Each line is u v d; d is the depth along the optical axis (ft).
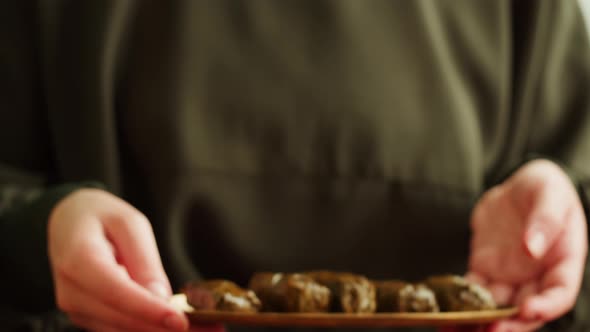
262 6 3.75
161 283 2.91
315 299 2.94
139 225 2.99
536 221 3.22
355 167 3.78
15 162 3.72
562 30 4.07
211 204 3.69
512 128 4.06
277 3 3.77
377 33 3.81
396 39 3.83
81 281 2.86
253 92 3.71
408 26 3.84
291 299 2.93
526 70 4.05
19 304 3.39
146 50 3.69
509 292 3.38
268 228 3.76
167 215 3.65
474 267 3.52
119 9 3.67
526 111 4.07
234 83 3.71
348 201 3.78
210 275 3.78
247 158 3.72
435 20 3.91
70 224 3.02
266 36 3.74
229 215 3.71
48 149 3.77
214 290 2.92
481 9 3.98
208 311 2.83
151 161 3.68
